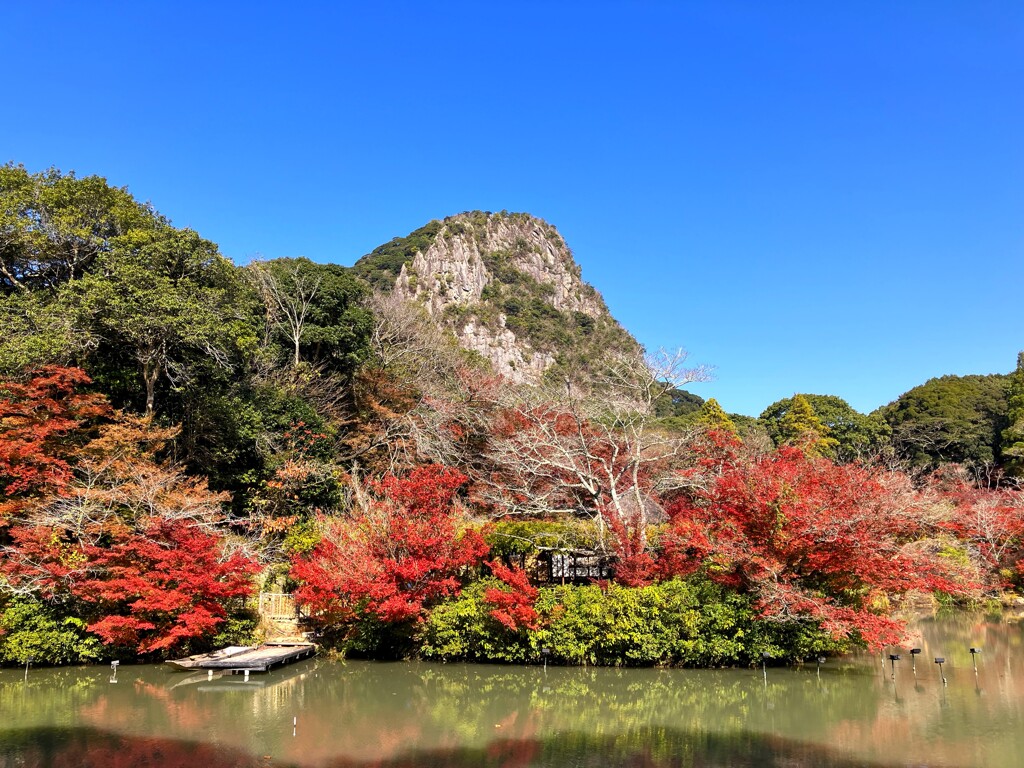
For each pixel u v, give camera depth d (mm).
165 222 23484
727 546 14945
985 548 25656
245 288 24344
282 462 21969
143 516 15742
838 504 14539
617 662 15461
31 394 16125
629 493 20141
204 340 18688
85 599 14648
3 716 11578
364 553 15984
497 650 15797
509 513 19922
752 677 14578
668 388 21312
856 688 13719
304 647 16578
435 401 26406
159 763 9336
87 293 17812
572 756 9766
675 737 10695
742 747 10141
